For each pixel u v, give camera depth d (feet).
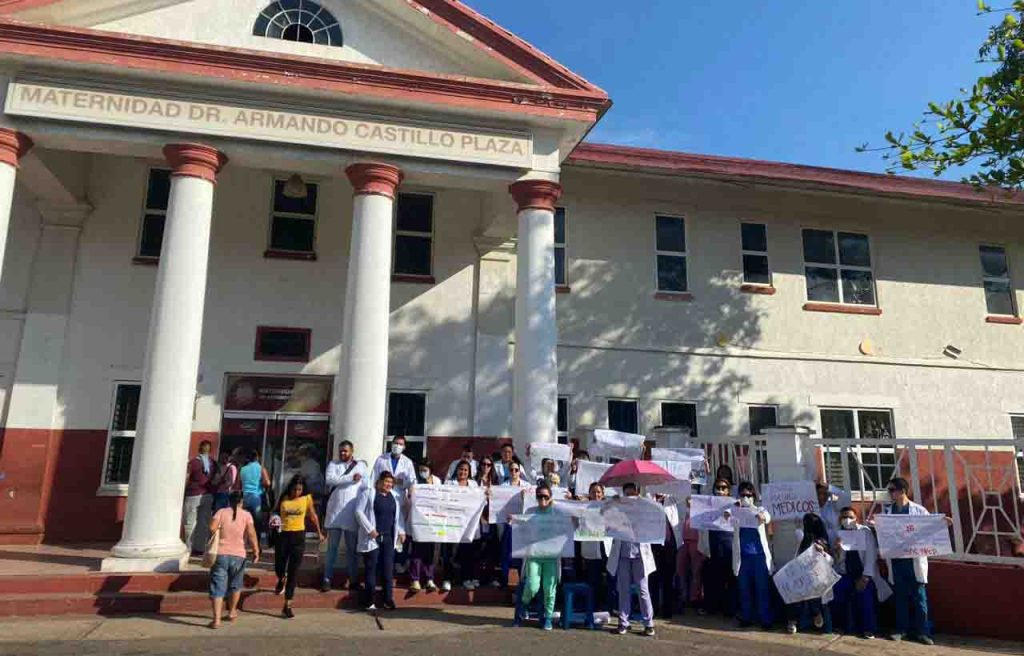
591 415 47.34
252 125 34.96
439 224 47.57
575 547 31.40
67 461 40.06
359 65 35.40
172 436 31.65
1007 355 55.01
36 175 39.01
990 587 27.22
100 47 33.24
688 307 50.39
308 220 46.03
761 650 24.58
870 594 27.30
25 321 41.11
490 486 31.27
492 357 46.26
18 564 31.86
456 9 37.55
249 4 37.14
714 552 30.68
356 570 30.30
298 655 22.13
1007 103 29.76
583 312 48.67
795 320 51.96
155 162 44.50
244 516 27.40
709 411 49.16
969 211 56.03
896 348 53.11
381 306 34.83
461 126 37.55
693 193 51.85
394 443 33.14
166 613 28.07
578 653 23.31
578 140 40.06
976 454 51.06
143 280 42.96
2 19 32.40
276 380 43.45
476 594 31.04
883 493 46.01
